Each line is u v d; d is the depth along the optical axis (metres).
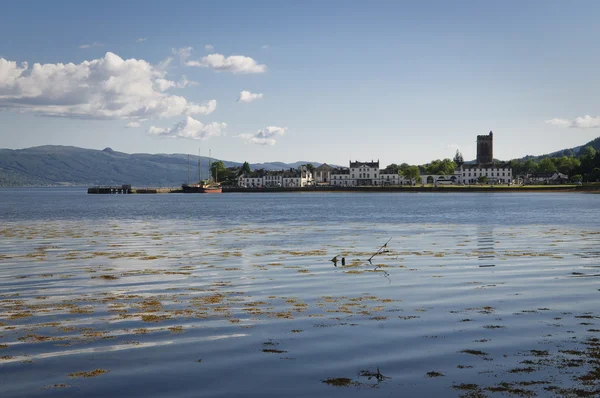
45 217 94.38
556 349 16.94
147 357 16.56
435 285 27.66
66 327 19.95
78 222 80.56
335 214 99.56
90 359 16.42
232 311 22.20
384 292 25.95
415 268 33.41
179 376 15.02
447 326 19.62
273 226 70.38
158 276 31.03
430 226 68.69
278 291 26.39
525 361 15.88
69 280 29.83
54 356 16.72
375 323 20.09
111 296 25.42
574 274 30.78
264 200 195.75
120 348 17.44
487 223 73.31
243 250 43.59
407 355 16.52
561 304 23.08
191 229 65.94
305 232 60.62
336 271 32.50
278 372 15.25
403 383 14.40
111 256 40.06
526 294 25.22
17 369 15.62
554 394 13.59
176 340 18.23
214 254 41.03
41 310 22.64
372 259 37.62
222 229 65.75
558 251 41.41
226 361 16.16
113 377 14.98
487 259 37.19
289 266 34.69
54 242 50.75
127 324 20.31
